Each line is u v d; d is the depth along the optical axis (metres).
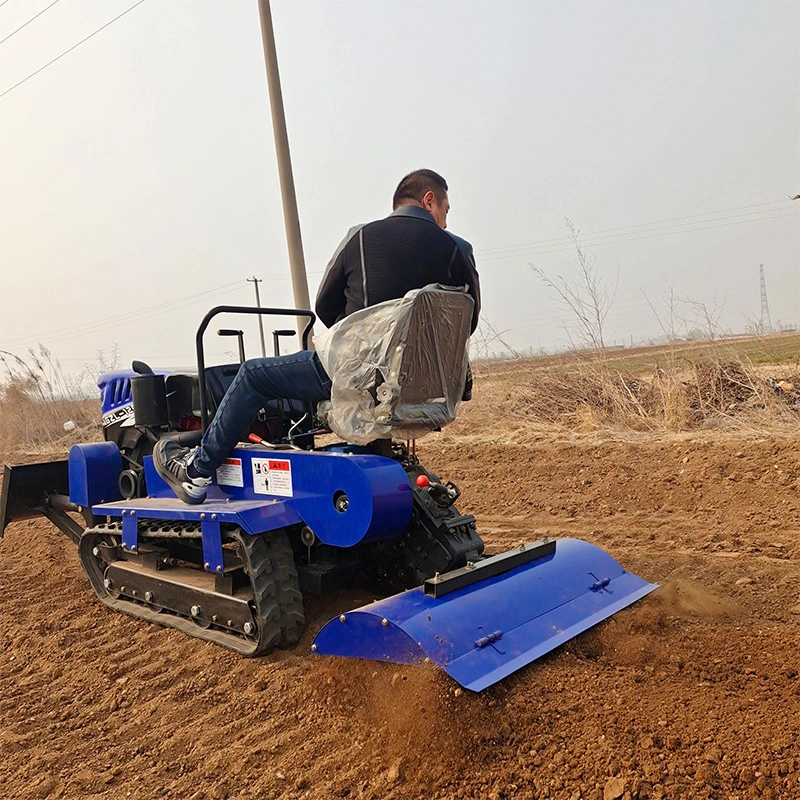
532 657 2.79
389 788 2.42
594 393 9.73
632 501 6.39
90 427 15.23
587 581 3.41
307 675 3.31
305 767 2.64
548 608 3.11
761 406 8.47
